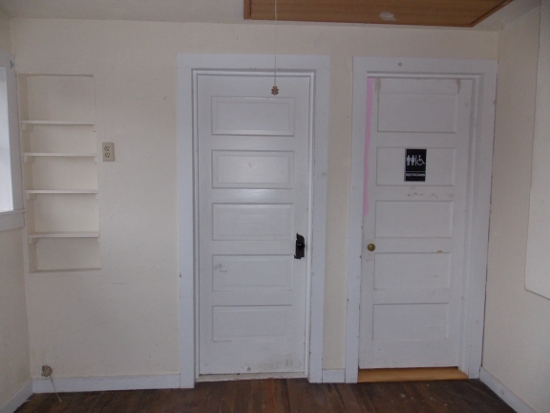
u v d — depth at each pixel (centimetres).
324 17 190
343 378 218
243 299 221
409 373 224
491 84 207
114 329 210
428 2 172
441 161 219
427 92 215
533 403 182
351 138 206
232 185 215
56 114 208
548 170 172
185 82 200
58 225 212
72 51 196
